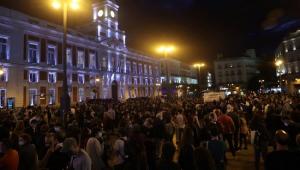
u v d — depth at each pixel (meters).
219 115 12.05
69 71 47.03
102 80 55.62
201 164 5.12
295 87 56.56
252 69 103.50
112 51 59.97
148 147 7.42
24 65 38.31
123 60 64.38
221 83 103.75
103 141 7.56
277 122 8.92
